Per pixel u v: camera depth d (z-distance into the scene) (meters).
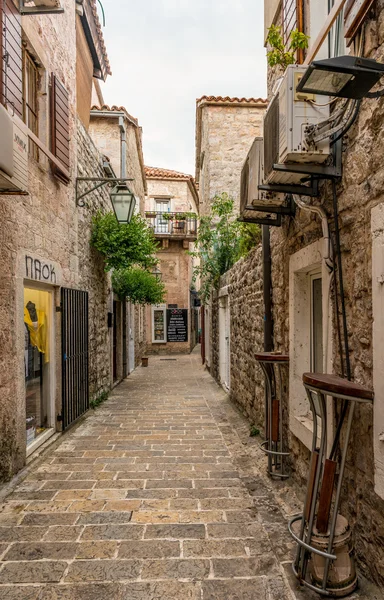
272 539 2.83
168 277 19.81
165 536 2.90
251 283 5.79
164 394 9.01
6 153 2.96
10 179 3.09
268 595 2.27
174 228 19.55
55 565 2.55
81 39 7.21
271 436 3.87
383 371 2.09
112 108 11.00
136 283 10.65
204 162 12.96
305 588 2.32
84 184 6.90
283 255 4.20
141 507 3.37
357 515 2.44
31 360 4.75
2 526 3.06
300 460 3.60
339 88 2.18
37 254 4.63
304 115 2.57
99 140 11.09
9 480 3.81
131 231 7.49
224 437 5.48
